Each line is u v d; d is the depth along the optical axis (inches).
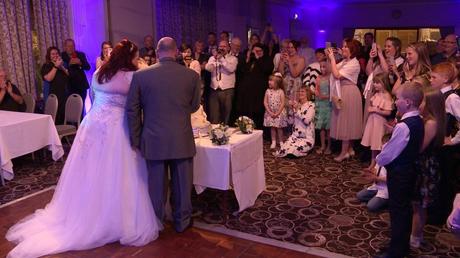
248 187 143.6
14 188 171.9
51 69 240.7
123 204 122.3
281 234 126.2
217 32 409.7
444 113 105.3
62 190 132.6
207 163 133.0
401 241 104.3
